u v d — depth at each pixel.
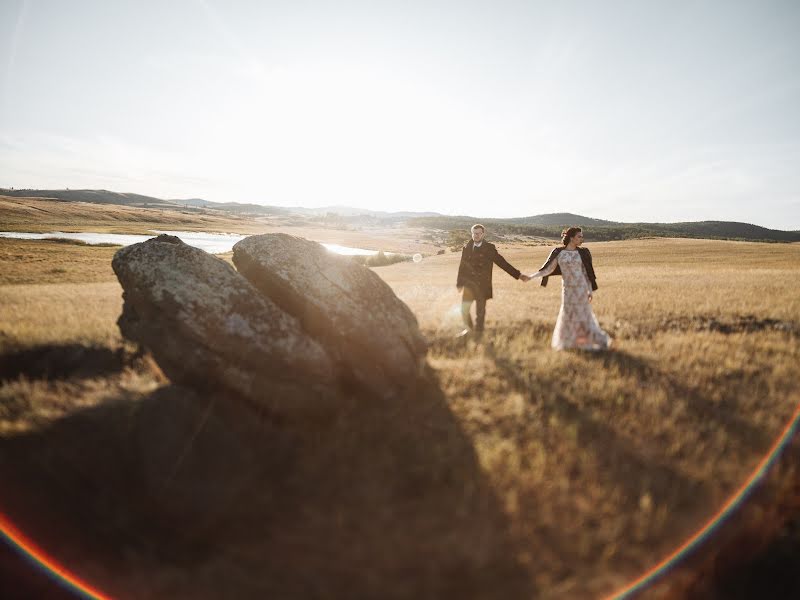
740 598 3.08
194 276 5.80
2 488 3.58
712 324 9.98
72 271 33.84
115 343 7.18
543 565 3.19
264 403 5.01
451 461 4.39
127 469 4.04
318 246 7.09
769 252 58.62
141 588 3.05
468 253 9.16
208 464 4.07
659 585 3.08
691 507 3.73
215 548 3.40
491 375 6.65
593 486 3.94
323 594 2.99
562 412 5.32
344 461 4.42
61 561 3.23
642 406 5.38
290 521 3.66
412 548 3.34
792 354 7.32
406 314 6.90
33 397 5.15
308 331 6.06
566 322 7.99
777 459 4.23
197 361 5.18
